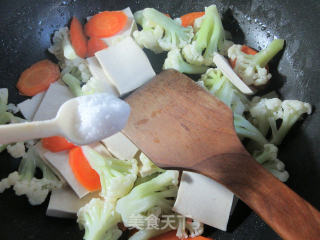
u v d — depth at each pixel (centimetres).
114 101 13
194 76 24
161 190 19
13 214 19
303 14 21
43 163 21
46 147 20
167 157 17
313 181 17
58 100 23
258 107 21
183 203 18
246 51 23
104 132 13
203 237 18
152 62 25
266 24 23
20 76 23
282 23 22
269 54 22
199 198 18
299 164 19
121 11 25
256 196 15
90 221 18
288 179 19
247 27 24
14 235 18
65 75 23
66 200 20
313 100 20
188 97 18
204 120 17
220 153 16
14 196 20
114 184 18
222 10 25
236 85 22
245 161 16
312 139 19
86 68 24
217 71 23
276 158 19
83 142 13
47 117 22
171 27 24
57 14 25
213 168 16
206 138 17
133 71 22
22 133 12
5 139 12
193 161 16
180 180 19
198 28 25
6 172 21
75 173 20
